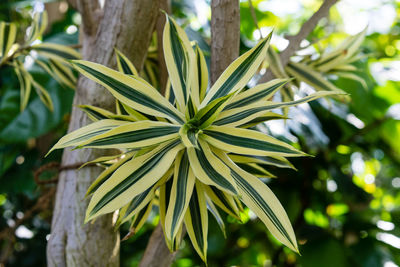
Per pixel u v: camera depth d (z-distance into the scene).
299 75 1.13
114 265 1.00
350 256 1.69
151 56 1.26
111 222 1.00
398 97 1.89
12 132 1.62
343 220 1.88
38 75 1.70
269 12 2.55
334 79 1.76
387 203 2.78
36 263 2.11
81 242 0.98
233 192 0.73
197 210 0.84
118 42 1.02
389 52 2.57
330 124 1.85
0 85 1.96
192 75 0.85
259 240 2.12
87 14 1.12
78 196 0.99
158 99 0.81
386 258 1.66
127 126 0.77
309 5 2.88
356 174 2.76
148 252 1.02
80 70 0.78
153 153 0.80
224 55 0.94
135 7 1.02
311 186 1.90
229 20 0.92
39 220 2.16
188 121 0.80
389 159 2.16
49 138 1.97
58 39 1.82
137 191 0.76
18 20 2.06
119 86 0.79
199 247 0.81
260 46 0.82
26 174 1.90
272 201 0.78
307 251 1.73
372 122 1.88
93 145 0.76
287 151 0.77
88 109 0.88
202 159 0.78
